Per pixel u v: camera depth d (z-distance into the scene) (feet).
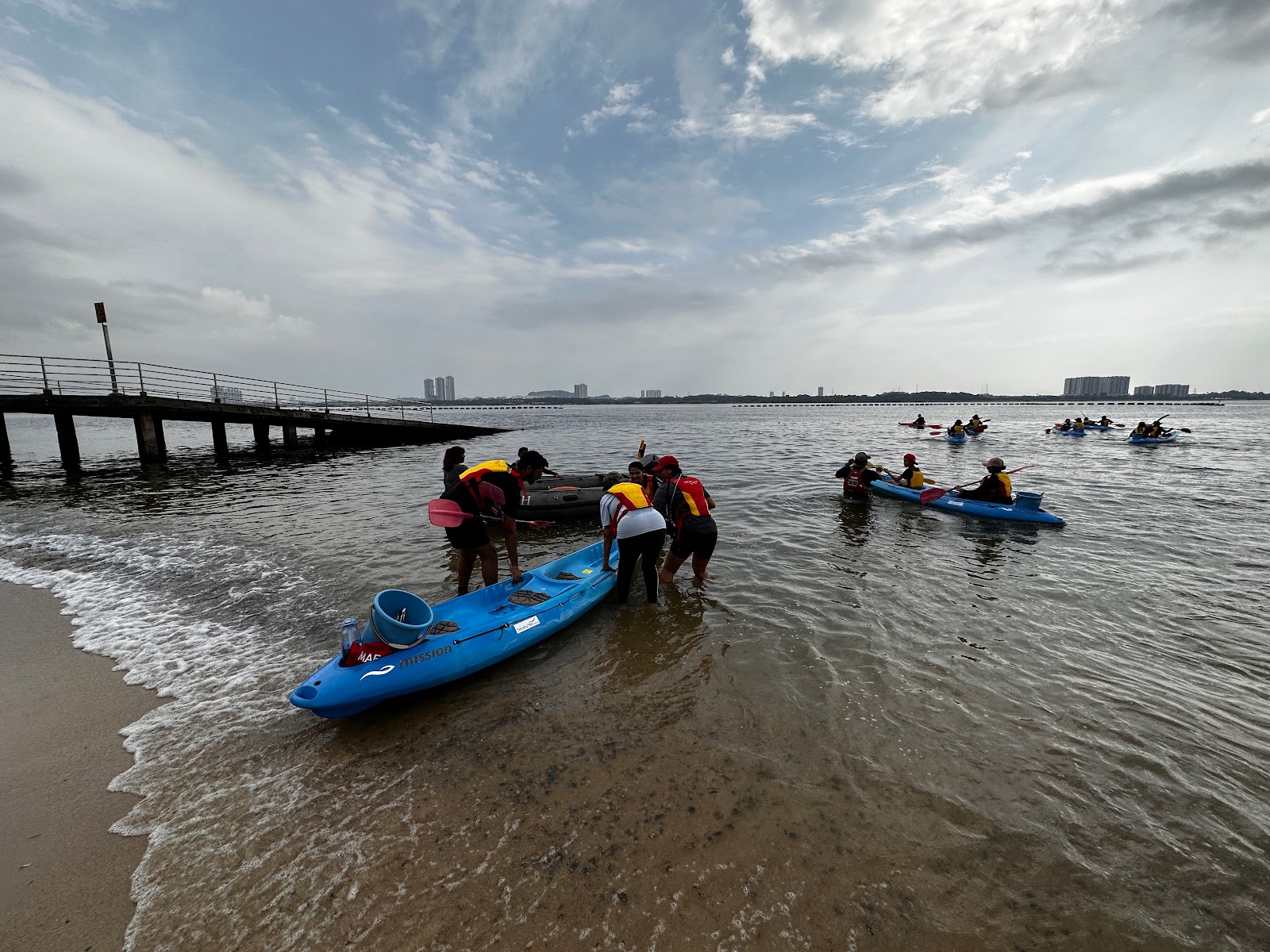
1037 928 7.43
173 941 7.33
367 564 24.18
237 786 10.43
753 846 8.80
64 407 62.69
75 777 10.78
